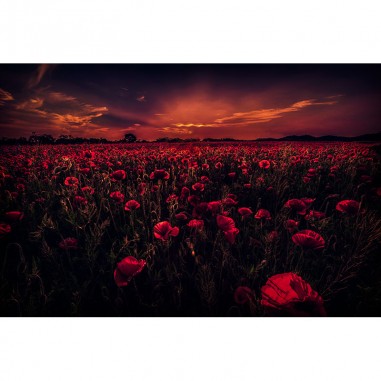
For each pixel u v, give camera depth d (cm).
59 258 90
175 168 183
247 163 191
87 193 118
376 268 80
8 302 74
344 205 80
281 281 45
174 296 74
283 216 95
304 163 193
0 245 97
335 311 74
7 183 161
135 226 103
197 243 89
